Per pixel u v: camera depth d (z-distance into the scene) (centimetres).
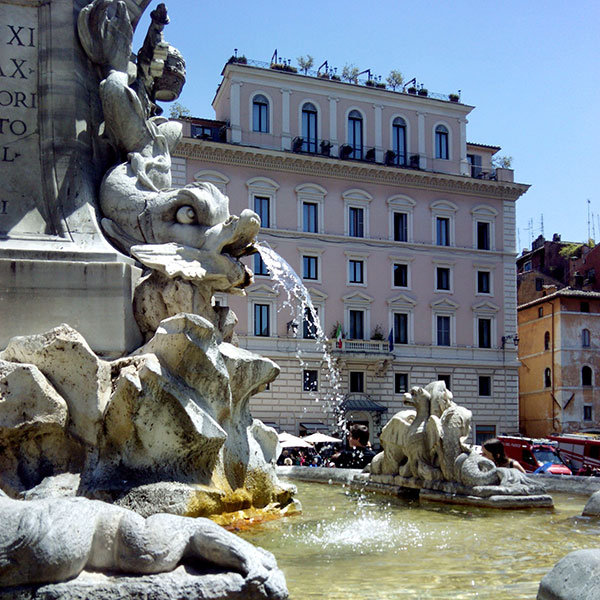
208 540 243
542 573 320
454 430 616
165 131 600
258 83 3675
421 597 274
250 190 3528
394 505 597
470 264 3947
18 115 509
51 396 393
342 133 3841
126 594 227
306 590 284
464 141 4122
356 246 3694
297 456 2039
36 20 525
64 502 243
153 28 626
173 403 405
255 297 3356
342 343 3475
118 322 453
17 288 448
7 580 221
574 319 4481
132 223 505
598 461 2272
